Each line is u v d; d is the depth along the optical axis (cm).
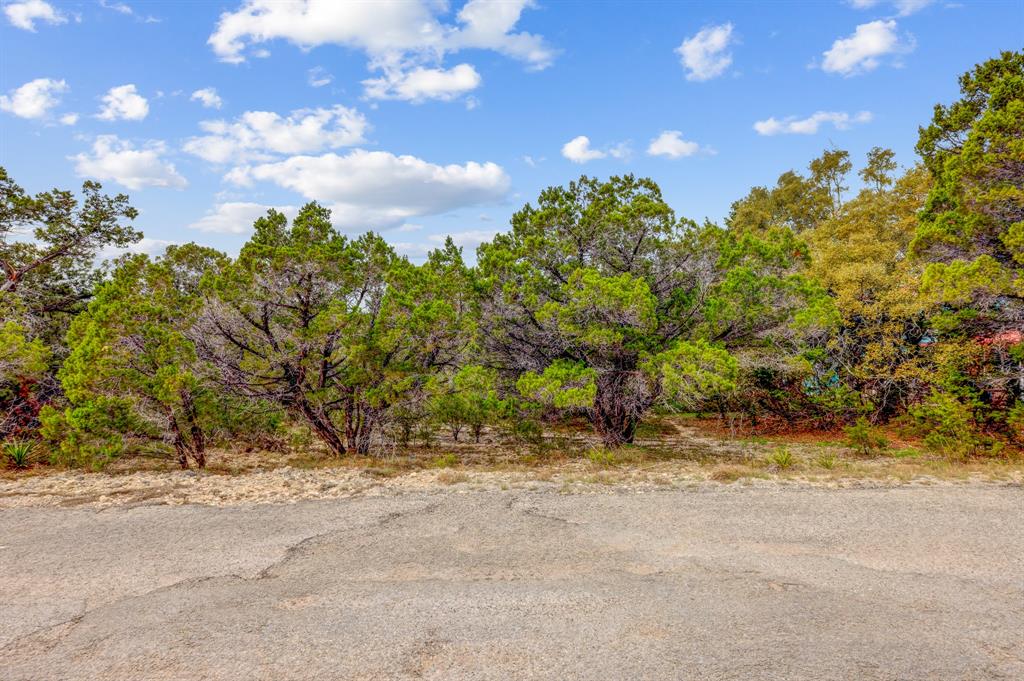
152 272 1211
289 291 1203
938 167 1454
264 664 405
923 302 1337
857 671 382
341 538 693
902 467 1089
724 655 405
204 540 689
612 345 1367
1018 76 1246
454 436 1714
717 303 1425
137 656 419
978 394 1339
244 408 1368
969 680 371
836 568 572
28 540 691
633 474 1045
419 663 404
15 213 1712
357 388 1309
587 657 406
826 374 1836
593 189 1498
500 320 1454
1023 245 1045
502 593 522
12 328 1230
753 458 1322
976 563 580
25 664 411
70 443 1119
